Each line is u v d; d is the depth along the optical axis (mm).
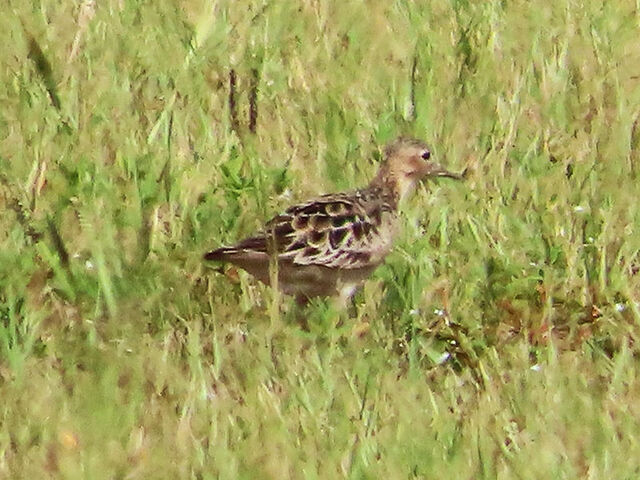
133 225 15547
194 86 18547
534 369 13914
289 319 14695
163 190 16125
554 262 15578
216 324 14344
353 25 20359
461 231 16000
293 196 16469
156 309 14562
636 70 19781
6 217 15617
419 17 20406
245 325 14453
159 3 20297
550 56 19672
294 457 12492
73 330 14328
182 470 12406
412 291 14906
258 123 18047
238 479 12305
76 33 19359
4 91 18312
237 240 15695
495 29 20125
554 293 15039
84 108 17922
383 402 13312
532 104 18703
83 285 14789
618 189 17016
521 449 12852
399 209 15734
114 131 17500
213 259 14656
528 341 14555
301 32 20047
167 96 18281
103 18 19891
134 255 15219
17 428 12984
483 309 14875
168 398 13312
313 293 15062
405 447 12680
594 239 15906
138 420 13047
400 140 15828
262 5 20422
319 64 19500
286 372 13695
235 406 13195
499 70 19312
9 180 16359
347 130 17859
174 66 19000
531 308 14844
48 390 13430
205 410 13062
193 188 16172
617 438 13234
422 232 16031
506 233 16078
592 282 15281
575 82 19359
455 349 14227
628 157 17844
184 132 17594
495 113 18359
